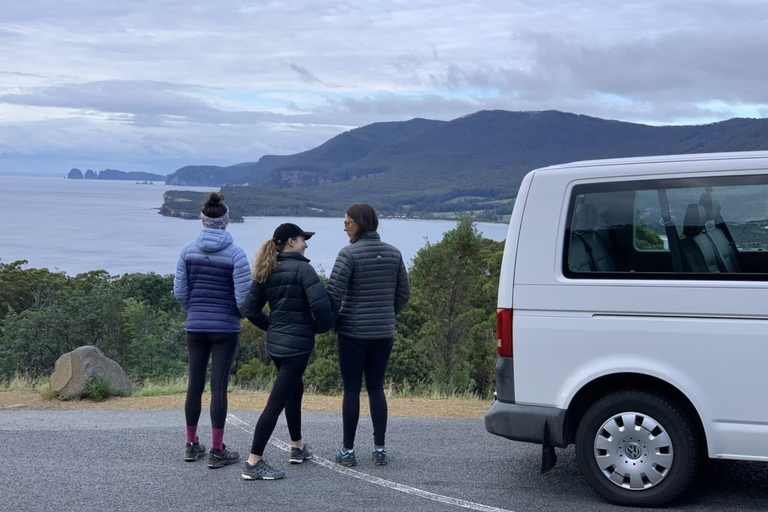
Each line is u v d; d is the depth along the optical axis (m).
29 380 10.80
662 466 4.69
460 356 23.33
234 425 7.18
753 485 5.18
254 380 11.00
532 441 4.89
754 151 4.79
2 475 5.47
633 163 4.88
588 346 4.79
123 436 6.67
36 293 70.56
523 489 5.11
